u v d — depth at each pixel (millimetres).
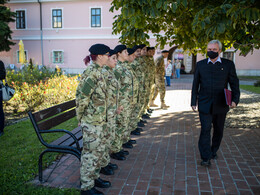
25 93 7543
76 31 24891
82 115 2752
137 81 4492
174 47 23297
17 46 26312
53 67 25766
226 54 23719
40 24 25406
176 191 2980
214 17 3332
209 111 3504
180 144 4602
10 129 5559
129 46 5520
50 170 3549
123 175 3393
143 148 4410
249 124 5898
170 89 13398
